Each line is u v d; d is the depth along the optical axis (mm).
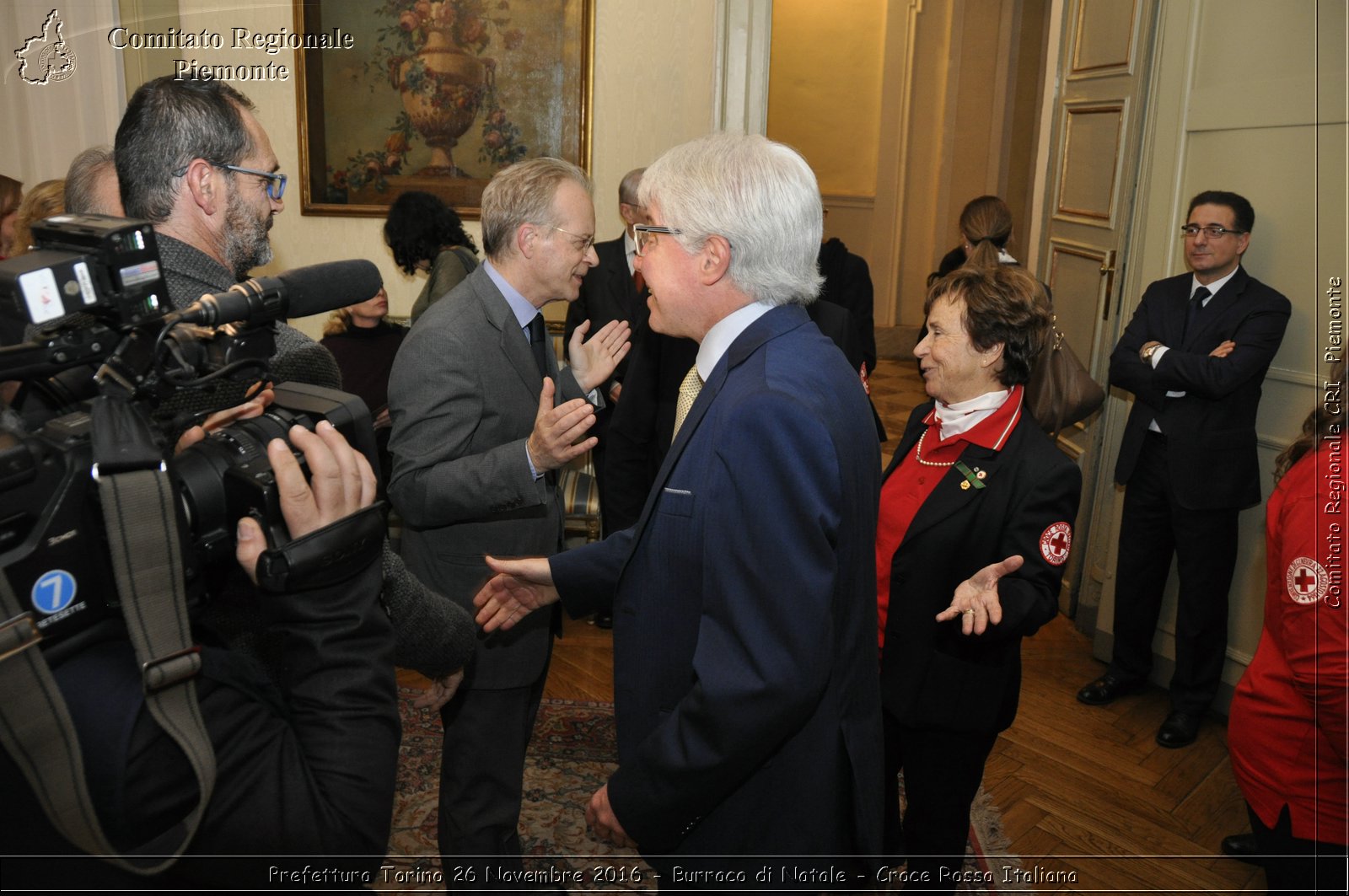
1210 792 2699
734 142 1246
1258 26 2875
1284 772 1473
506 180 1860
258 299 760
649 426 2584
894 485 1862
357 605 772
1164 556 3104
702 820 1227
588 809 1272
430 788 2582
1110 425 3523
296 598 744
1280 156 2812
